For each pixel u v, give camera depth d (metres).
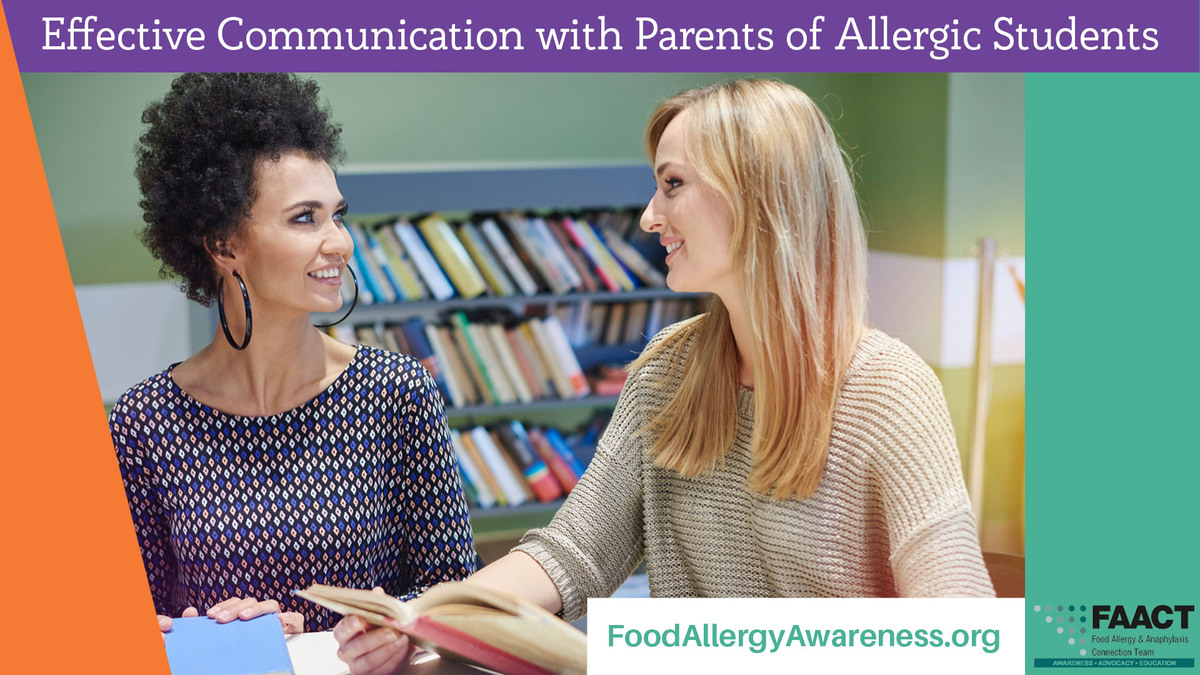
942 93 4.23
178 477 1.69
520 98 4.29
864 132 4.70
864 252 1.40
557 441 4.22
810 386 1.36
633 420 1.58
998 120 4.27
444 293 3.95
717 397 1.47
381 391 1.75
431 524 1.77
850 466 1.36
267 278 1.61
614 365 4.30
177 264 1.67
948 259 4.29
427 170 3.74
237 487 1.69
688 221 1.36
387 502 1.77
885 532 1.38
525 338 4.10
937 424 1.33
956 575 1.26
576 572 1.52
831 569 1.38
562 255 4.07
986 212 4.31
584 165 3.92
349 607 1.30
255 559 1.67
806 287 1.34
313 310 1.64
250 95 1.59
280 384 1.71
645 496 1.55
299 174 1.60
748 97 1.35
